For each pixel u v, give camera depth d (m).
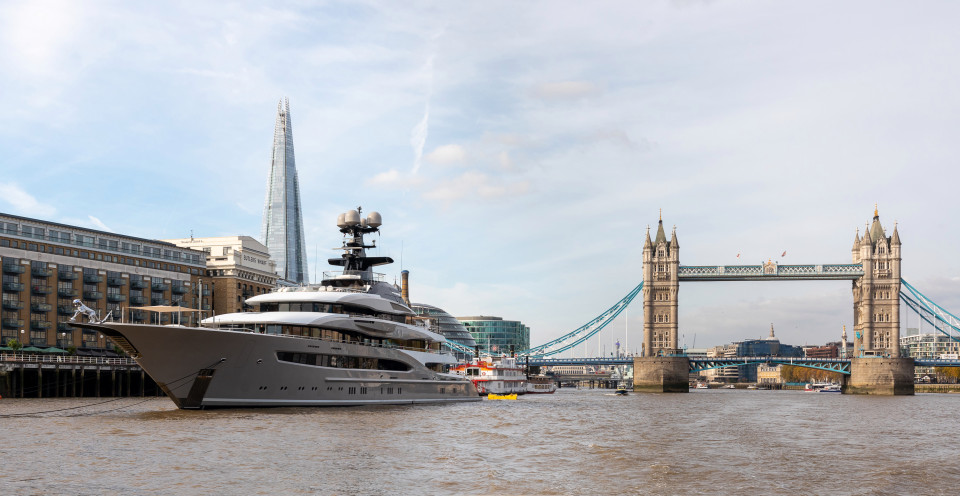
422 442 51.81
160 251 153.50
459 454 47.25
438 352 91.69
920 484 40.31
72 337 135.62
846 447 55.53
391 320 83.69
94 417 63.56
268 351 66.62
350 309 77.50
